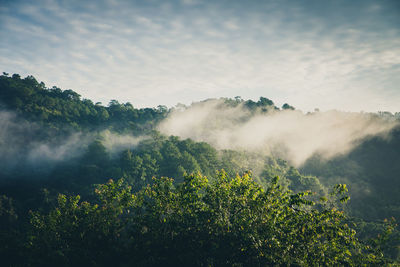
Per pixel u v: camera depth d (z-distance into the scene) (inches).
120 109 7288.4
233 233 585.0
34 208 2615.7
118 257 637.3
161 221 672.4
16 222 2484.0
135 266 601.3
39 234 739.4
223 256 575.2
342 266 565.6
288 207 597.6
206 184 674.8
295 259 549.3
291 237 570.9
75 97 7150.6
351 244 583.5
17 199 2896.2
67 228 682.8
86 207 741.3
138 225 663.8
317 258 557.3
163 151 3688.5
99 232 665.0
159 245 608.7
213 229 613.0
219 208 620.7
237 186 650.8
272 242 566.6
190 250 597.6
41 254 648.4
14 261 709.3
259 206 589.0
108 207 724.7
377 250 585.3
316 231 556.1
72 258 622.8
